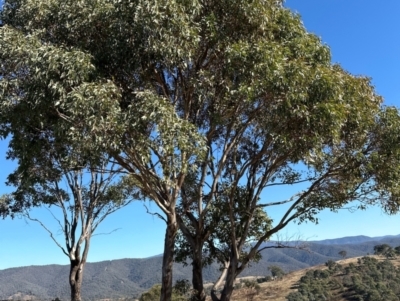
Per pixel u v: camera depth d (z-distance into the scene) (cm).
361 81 1306
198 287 1508
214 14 1211
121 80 1195
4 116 1113
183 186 1527
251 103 1205
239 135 1462
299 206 1514
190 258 1728
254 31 1238
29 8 1229
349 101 1212
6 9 1427
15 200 2170
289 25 1298
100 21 1137
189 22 1113
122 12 1083
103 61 1165
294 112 1104
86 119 978
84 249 2166
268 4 1238
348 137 1312
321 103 1092
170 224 1307
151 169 1233
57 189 2134
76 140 1031
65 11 1175
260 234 1695
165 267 1314
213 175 1539
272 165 1407
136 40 1098
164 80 1318
